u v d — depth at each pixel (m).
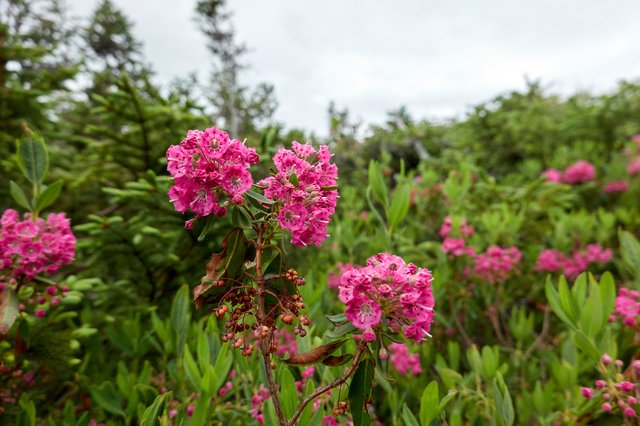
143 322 2.53
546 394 1.88
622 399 1.42
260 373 1.50
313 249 3.85
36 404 1.99
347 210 4.34
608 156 7.02
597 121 6.97
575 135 7.27
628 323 1.80
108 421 1.71
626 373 1.50
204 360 1.45
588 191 5.72
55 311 2.00
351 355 1.02
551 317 3.30
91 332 1.91
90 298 2.71
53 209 3.24
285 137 4.69
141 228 2.57
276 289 1.12
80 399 2.12
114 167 3.23
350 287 0.96
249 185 1.03
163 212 2.73
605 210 5.48
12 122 3.54
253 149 1.09
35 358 1.79
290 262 3.44
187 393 1.82
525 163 5.99
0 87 3.37
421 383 2.19
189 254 2.81
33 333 1.79
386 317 0.98
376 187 2.09
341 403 1.04
